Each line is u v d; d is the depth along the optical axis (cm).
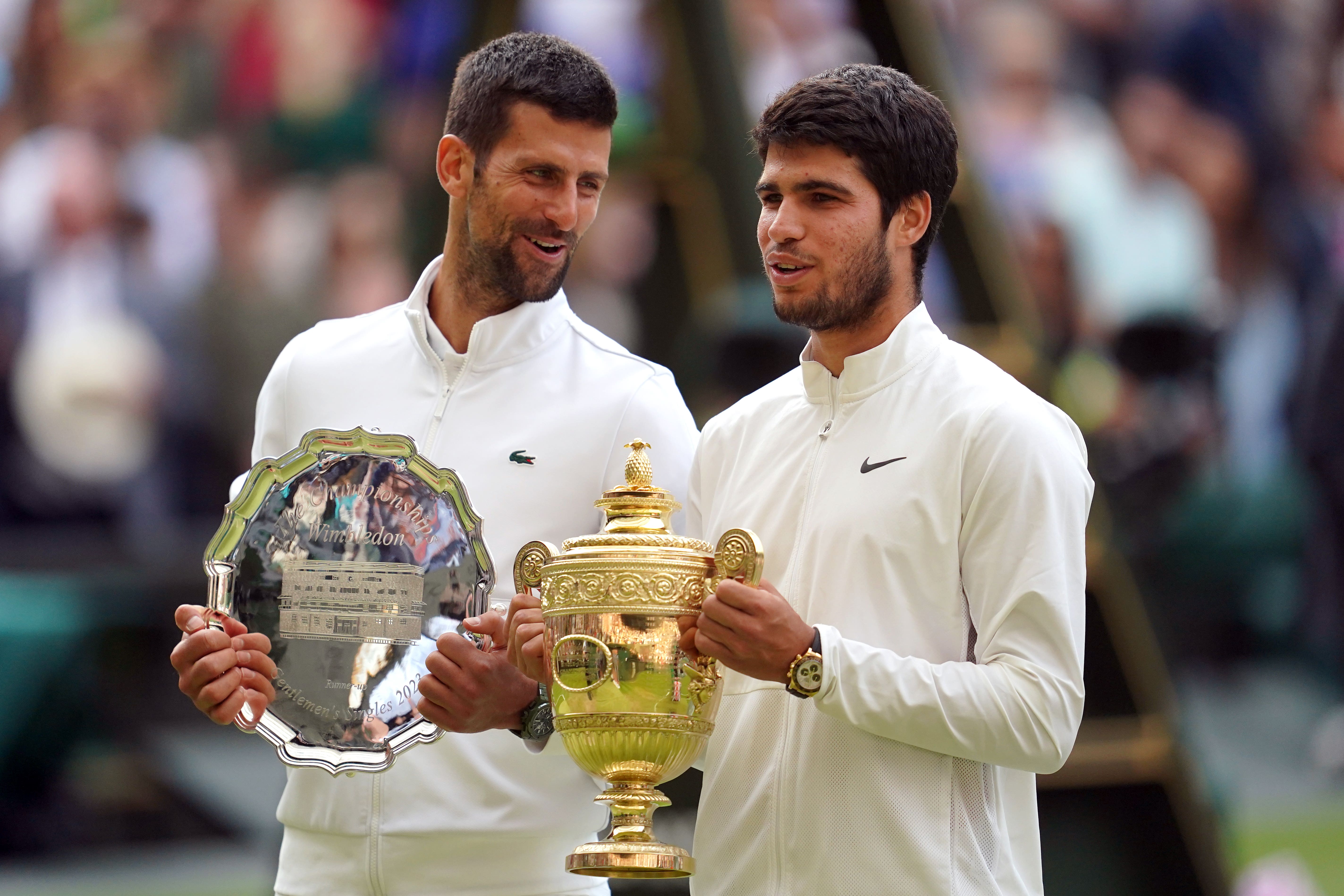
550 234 1025
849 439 912
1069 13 4459
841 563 887
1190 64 4488
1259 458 4112
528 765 1016
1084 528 880
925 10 2112
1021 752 834
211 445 3619
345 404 1084
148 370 3575
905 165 895
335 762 951
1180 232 4338
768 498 933
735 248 2031
